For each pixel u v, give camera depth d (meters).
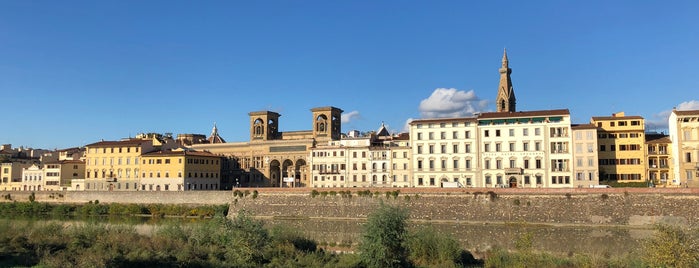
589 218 117.69
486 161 148.50
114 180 185.12
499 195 125.75
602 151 146.38
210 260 63.31
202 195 153.62
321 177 174.38
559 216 119.88
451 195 129.50
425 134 155.50
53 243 69.75
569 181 141.12
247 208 146.25
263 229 70.88
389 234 62.31
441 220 127.81
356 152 171.12
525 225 119.56
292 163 196.88
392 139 179.00
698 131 135.88
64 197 168.00
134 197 160.38
